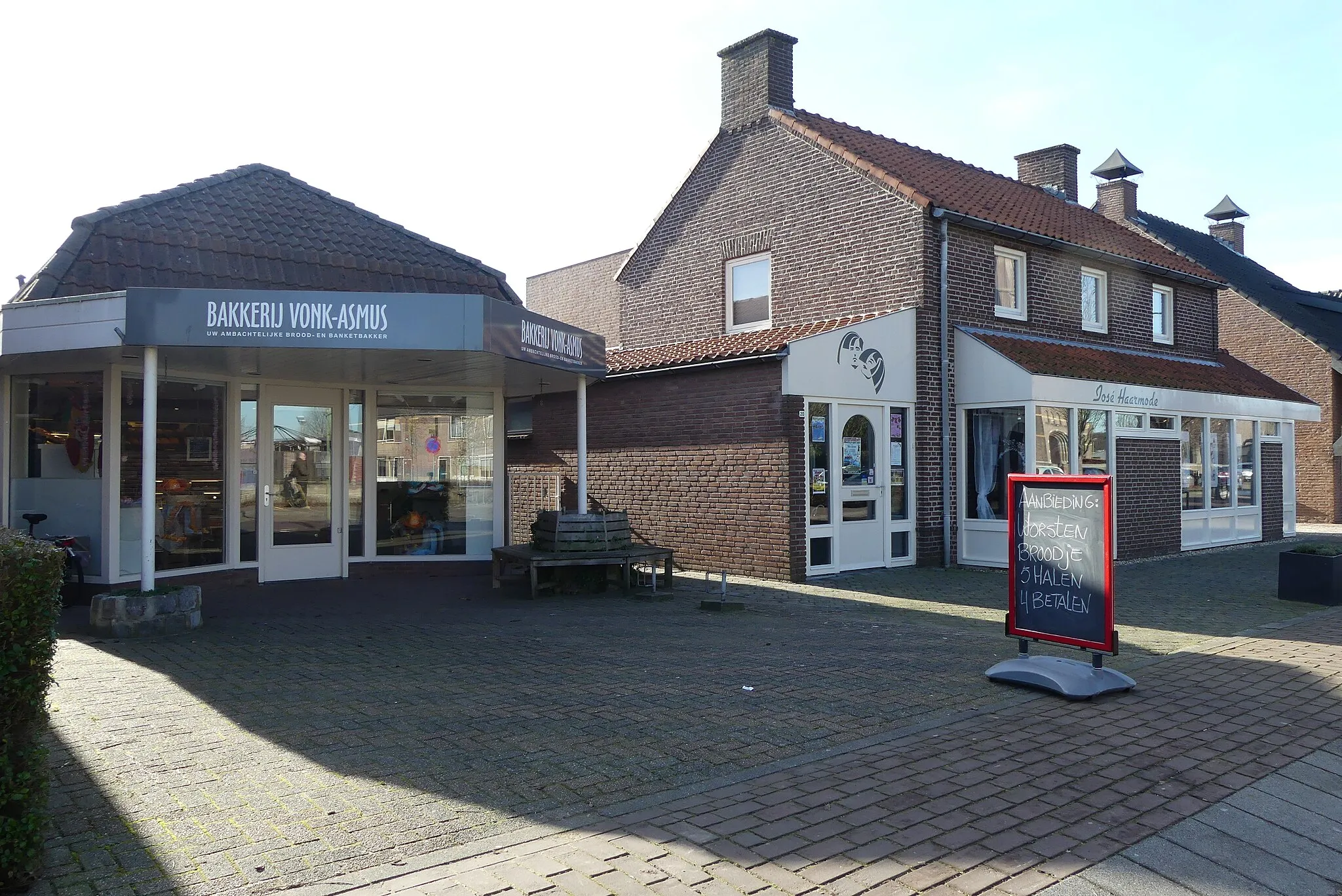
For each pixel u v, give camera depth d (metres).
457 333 8.83
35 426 10.25
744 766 5.18
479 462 13.16
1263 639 9.04
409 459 12.78
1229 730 6.10
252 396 11.59
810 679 7.16
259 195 13.11
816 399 12.80
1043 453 13.77
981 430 14.22
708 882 3.80
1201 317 20.08
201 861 3.89
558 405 16.23
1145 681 7.37
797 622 9.72
